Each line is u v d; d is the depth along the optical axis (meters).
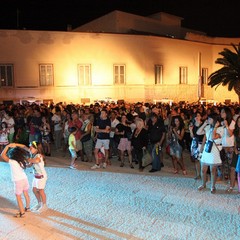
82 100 24.42
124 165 10.32
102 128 9.86
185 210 6.31
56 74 23.72
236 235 5.24
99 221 5.84
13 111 14.46
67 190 7.65
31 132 11.75
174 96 28.06
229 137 7.85
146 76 26.27
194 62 29.50
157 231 5.42
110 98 23.97
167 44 27.27
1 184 8.29
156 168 9.42
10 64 22.56
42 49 23.22
